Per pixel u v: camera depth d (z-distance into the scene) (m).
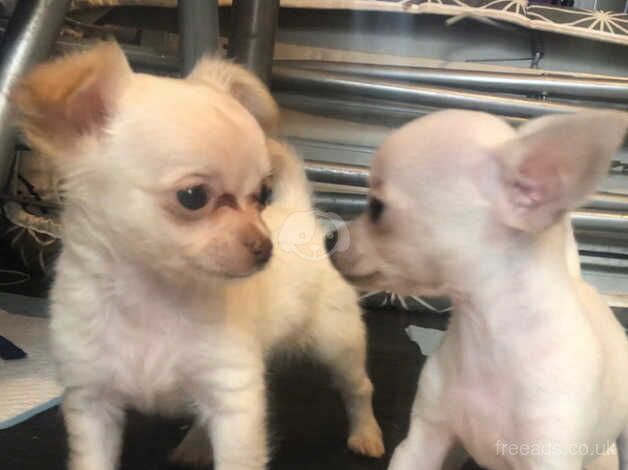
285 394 0.40
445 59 0.67
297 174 0.34
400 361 0.46
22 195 0.58
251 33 0.48
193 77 0.29
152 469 0.32
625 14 0.64
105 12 0.61
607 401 0.26
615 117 0.21
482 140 0.24
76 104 0.24
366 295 0.54
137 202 0.24
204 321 0.27
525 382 0.24
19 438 0.33
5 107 0.31
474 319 0.26
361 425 0.36
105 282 0.26
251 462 0.27
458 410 0.26
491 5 0.62
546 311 0.25
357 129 0.62
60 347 0.27
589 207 0.58
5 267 0.57
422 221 0.24
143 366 0.27
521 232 0.24
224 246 0.24
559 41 0.66
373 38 0.67
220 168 0.23
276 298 0.31
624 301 0.59
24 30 0.32
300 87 0.60
